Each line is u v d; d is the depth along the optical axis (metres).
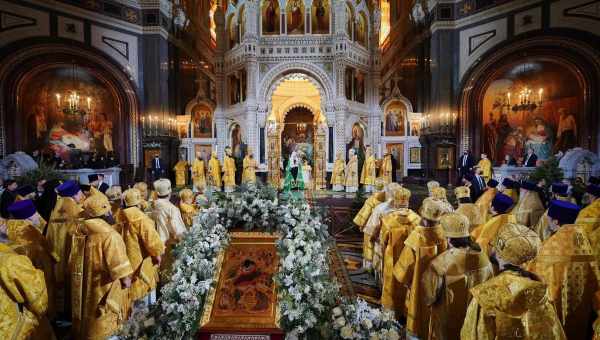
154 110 15.93
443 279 2.64
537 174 8.83
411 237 3.31
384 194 5.50
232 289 2.67
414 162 17.70
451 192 11.64
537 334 1.75
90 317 3.17
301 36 16.81
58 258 3.84
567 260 2.59
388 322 2.63
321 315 2.67
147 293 3.95
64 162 13.13
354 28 17.39
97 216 3.21
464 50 14.74
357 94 17.73
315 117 19.88
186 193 5.83
